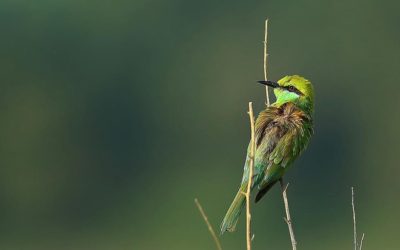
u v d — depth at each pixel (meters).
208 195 29.92
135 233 29.62
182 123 32.19
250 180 7.07
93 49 33.03
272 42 32.75
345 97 31.48
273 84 9.19
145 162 31.66
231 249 26.80
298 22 32.81
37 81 32.59
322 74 32.00
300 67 32.28
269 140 8.81
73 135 31.95
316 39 32.50
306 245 28.14
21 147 31.59
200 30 33.47
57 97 32.41
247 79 32.41
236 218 8.72
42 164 31.22
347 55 32.16
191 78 32.84
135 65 33.00
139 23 33.19
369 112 31.11
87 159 31.77
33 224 30.53
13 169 31.08
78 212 30.86
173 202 30.14
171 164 31.62
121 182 31.30
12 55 32.81
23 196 30.89
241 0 33.41
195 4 33.50
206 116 32.25
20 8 33.34
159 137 32.06
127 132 32.31
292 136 8.80
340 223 28.94
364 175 29.98
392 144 30.45
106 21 33.44
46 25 33.38
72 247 29.64
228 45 32.97
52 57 32.94
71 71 32.88
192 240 28.25
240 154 31.33
